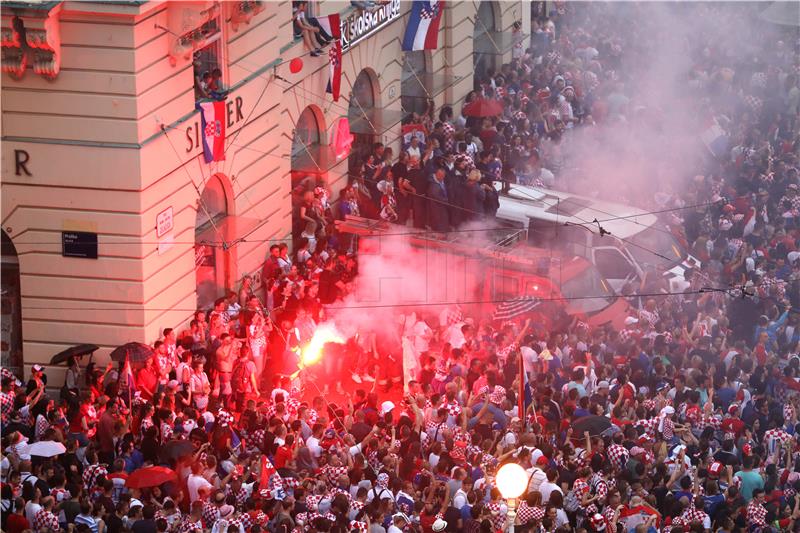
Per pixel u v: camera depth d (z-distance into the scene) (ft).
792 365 323.98
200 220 358.84
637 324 345.51
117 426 274.16
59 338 328.70
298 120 402.31
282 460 261.44
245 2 350.84
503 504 237.86
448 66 488.44
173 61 325.01
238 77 359.25
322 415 286.25
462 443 262.26
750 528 252.42
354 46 423.23
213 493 239.71
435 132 436.35
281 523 232.73
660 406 291.99
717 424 290.35
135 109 313.73
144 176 318.86
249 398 300.40
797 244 411.54
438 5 453.99
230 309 339.16
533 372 321.93
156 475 243.60
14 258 328.70
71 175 318.86
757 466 276.62
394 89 458.09
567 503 248.73
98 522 230.89
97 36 310.04
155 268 328.49
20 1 301.84
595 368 317.42
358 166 417.90
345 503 233.55
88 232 321.93
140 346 314.96
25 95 315.37
